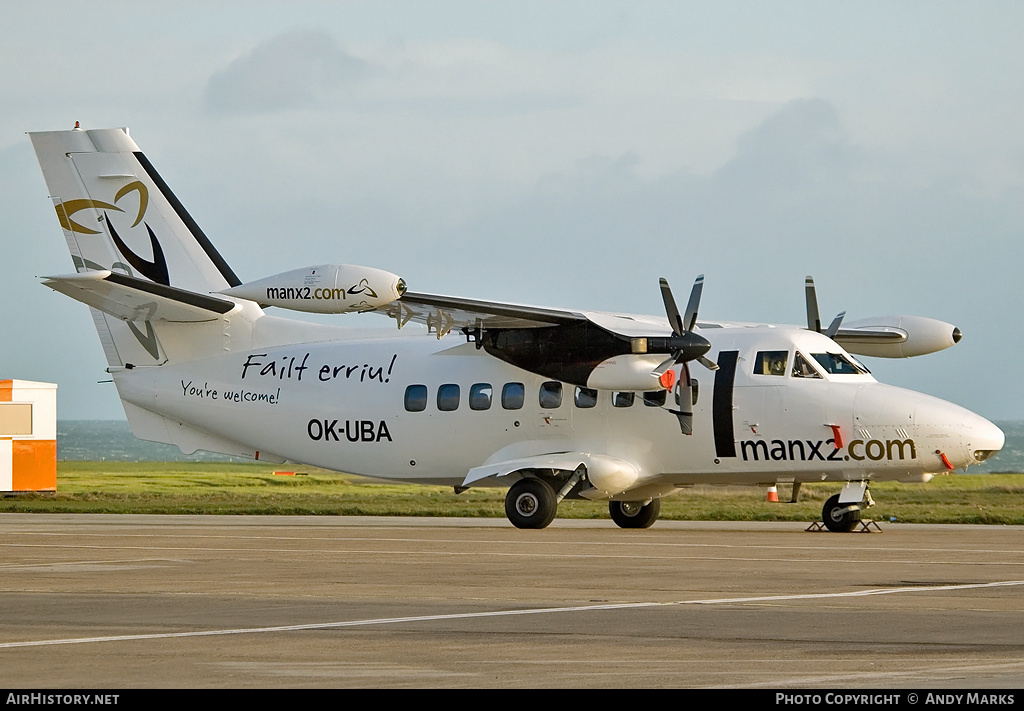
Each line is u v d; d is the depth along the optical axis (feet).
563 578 156.35
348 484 593.83
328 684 88.94
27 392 425.69
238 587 147.33
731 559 182.60
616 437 262.47
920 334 289.94
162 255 305.53
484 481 278.05
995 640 107.24
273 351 302.66
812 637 108.99
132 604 132.16
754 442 252.83
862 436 245.24
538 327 264.93
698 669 94.43
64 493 451.53
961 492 458.09
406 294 246.06
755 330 259.80
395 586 147.84
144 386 310.65
